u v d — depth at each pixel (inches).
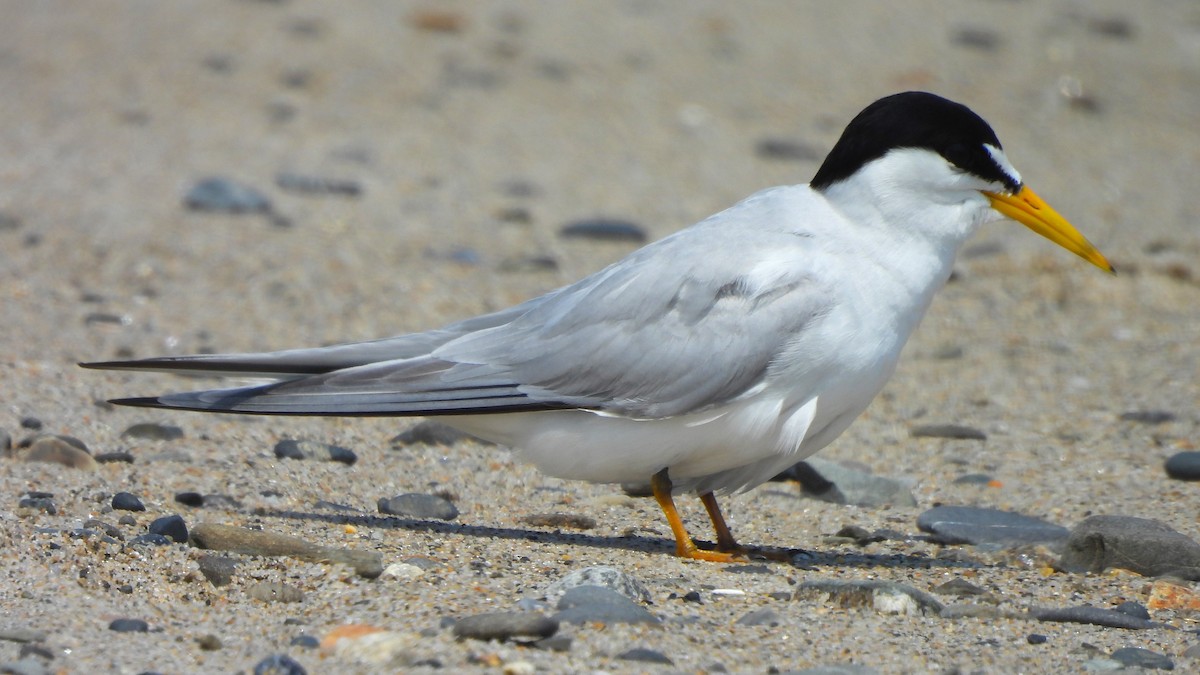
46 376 484.4
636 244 703.7
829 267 347.6
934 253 356.8
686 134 888.9
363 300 602.5
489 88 944.9
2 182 723.4
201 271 625.9
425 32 1032.8
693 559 353.7
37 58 940.0
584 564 341.7
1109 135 928.9
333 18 1047.0
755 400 344.2
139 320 561.6
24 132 808.9
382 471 427.8
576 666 270.5
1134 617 321.1
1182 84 1026.7
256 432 451.2
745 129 902.4
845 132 360.2
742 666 278.8
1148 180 849.5
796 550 371.9
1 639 277.7
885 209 353.4
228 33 1004.6
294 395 356.8
